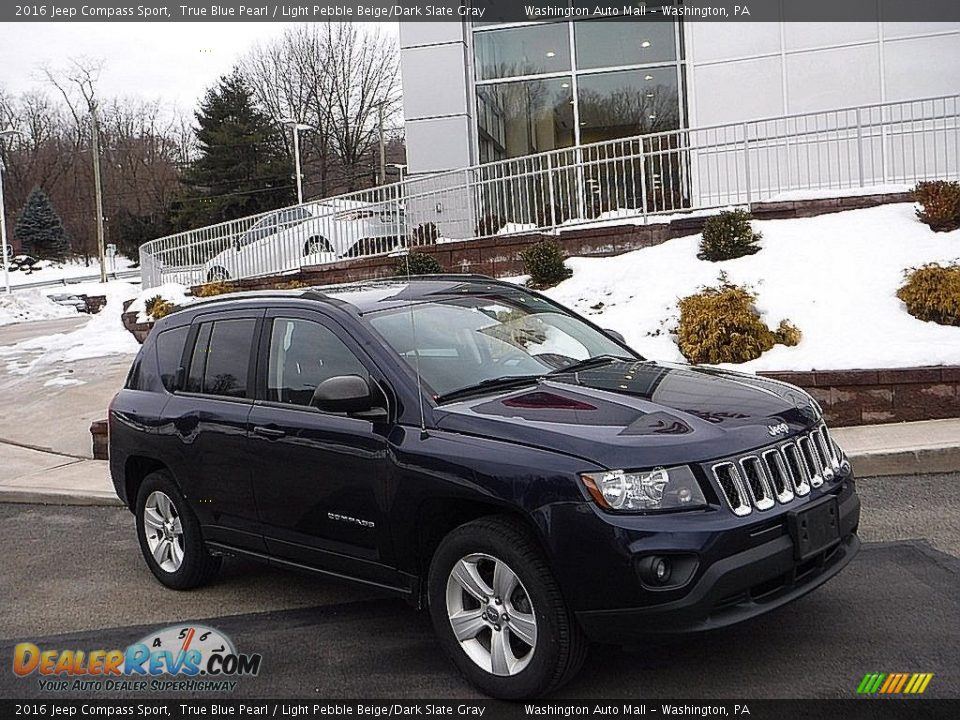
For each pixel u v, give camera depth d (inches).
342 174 2785.4
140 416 240.8
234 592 239.5
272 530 206.5
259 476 205.8
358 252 679.1
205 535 229.5
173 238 906.7
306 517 196.5
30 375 635.5
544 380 193.6
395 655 190.4
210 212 2438.5
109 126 3341.5
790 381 354.0
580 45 746.2
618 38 738.8
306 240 721.0
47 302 1455.5
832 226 468.1
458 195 628.4
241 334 222.4
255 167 2486.5
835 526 169.9
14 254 2856.8
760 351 385.1
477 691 170.4
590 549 151.3
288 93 2765.7
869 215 471.2
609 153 740.0
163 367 243.1
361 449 183.0
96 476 383.6
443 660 186.4
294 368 206.1
